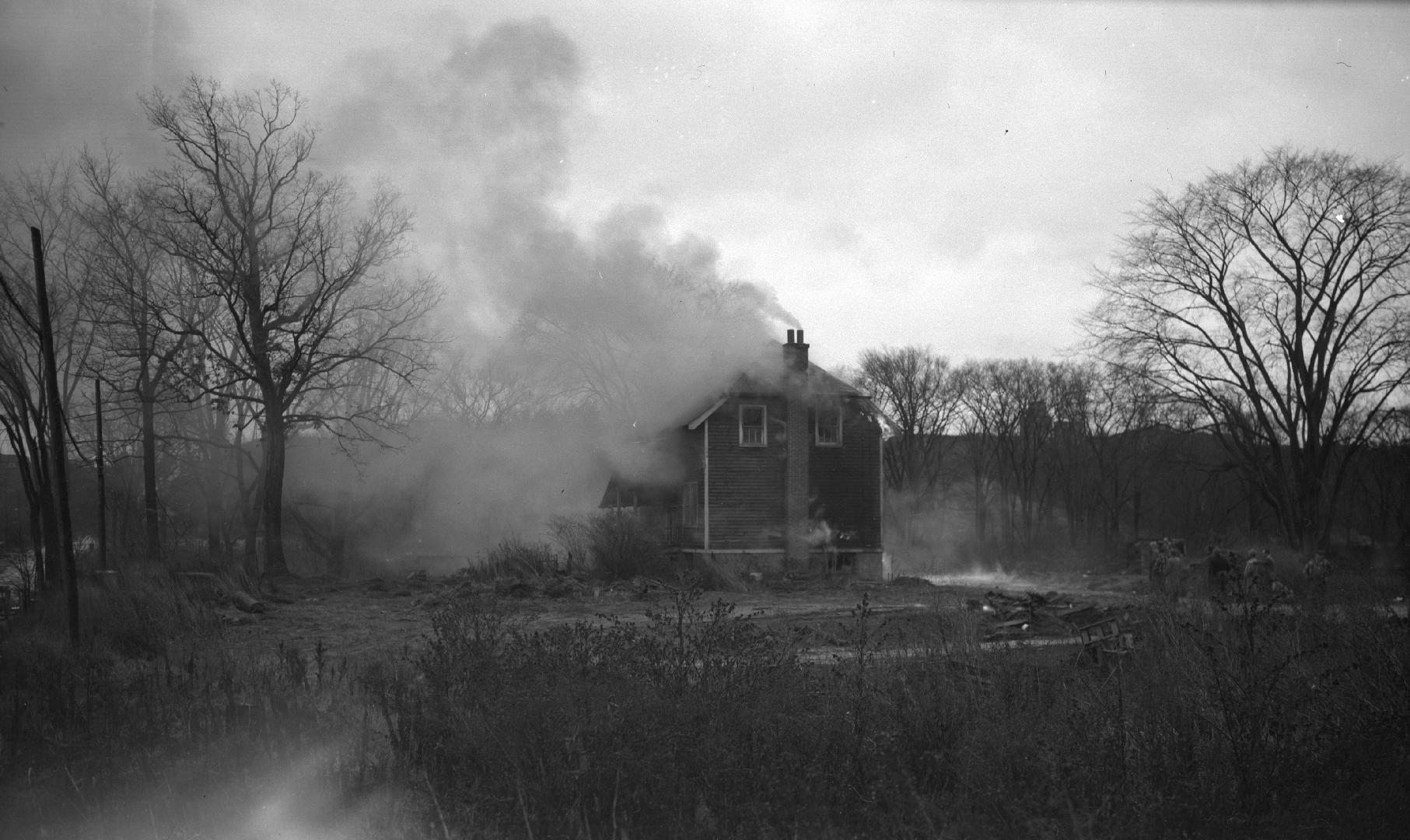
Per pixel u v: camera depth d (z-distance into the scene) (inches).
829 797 279.3
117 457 1520.7
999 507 2802.7
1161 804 267.1
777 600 1114.7
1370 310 1700.3
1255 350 1745.8
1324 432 1903.3
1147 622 490.9
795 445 1539.1
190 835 278.1
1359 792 282.8
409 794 299.0
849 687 368.5
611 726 305.6
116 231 1339.8
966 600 914.1
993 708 350.3
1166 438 2186.3
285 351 1382.9
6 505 1866.4
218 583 1008.2
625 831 257.4
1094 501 2635.3
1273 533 2249.0
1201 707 332.2
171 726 383.6
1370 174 1659.7
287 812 288.5
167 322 1439.5
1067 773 287.0
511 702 331.9
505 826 271.6
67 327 1328.7
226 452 1838.1
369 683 427.8
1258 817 270.1
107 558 1150.3
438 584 1250.0
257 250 1370.6
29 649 605.6
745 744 305.0
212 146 1328.7
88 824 285.4
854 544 1573.6
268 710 385.7
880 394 2603.3
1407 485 2014.0
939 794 289.7
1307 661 405.4
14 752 346.6
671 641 406.0
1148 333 1770.4
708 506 1517.0
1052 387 2632.9
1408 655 379.6
